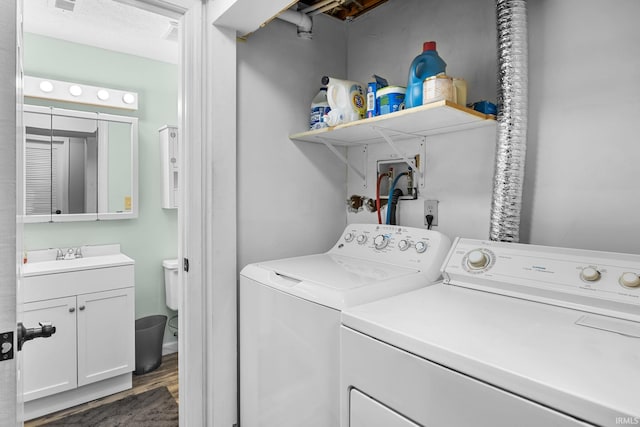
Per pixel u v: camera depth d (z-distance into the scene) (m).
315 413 1.19
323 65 2.10
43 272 2.14
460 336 0.83
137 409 2.21
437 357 0.78
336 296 1.14
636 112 1.15
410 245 1.60
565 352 0.75
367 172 2.10
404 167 1.92
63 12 2.23
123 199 2.86
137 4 1.49
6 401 0.67
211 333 1.63
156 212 3.04
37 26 2.41
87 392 2.31
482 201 1.57
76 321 2.25
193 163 1.60
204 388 1.66
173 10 1.56
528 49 1.40
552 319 0.95
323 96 1.93
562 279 1.08
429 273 1.44
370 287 1.23
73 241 2.68
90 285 2.31
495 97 1.53
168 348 3.05
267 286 1.43
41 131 2.55
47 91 2.52
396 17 1.93
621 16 1.18
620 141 1.19
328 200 2.14
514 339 0.81
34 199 2.53
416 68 1.39
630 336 0.83
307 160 2.03
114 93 2.78
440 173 1.73
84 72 2.70
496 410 0.68
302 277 1.36
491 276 1.23
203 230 1.64
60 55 2.61
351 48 2.19
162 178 3.05
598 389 0.60
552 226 1.35
